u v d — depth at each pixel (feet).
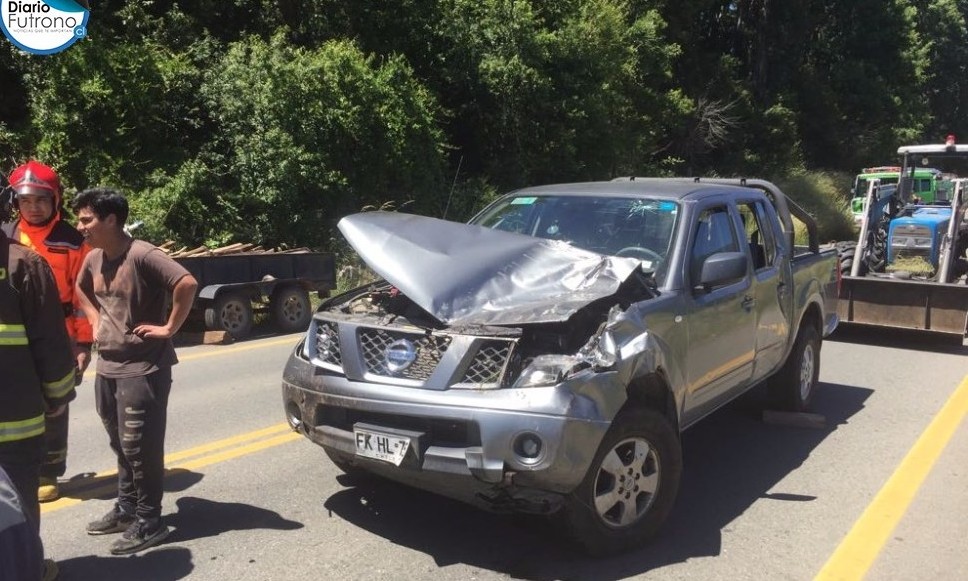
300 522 15.37
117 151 46.68
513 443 12.34
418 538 14.73
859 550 14.47
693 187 18.89
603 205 18.20
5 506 6.46
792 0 125.29
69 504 16.30
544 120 69.56
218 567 13.52
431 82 66.03
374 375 13.55
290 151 49.06
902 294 34.55
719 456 19.84
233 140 49.26
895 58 142.82
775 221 20.99
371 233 15.01
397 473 13.32
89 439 20.62
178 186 45.78
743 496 17.16
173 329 13.69
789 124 118.83
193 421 21.93
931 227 38.68
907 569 13.79
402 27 64.28
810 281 22.66
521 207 19.33
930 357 32.24
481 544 14.51
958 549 14.57
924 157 43.04
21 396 11.04
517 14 65.77
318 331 14.96
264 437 20.56
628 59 83.10
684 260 16.24
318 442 14.37
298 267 38.06
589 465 12.78
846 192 109.50
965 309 33.19
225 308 34.09
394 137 54.24
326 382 14.02
